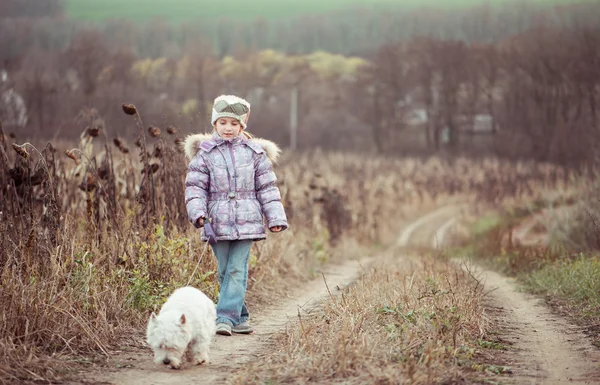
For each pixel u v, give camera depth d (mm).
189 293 6383
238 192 7395
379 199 36125
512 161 55812
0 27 54688
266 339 7477
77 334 6762
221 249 7523
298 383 5645
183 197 10133
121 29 86062
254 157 7504
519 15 86000
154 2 161250
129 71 57094
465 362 6312
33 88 30781
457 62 74375
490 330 7957
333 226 22172
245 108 7473
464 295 8992
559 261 13695
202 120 10938
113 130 16625
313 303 10062
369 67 83500
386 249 28203
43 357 6191
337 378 5742
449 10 102750
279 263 12836
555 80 54656
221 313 7527
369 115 79250
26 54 51406
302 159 42812
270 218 7414
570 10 59000
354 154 63594
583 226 17062
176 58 81812
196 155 7469
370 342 6449
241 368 6188
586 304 9867
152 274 8500
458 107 74875
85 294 7359
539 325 8578
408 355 6168
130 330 7383
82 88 45750
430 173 50094
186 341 5926
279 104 77250
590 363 6484
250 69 83125
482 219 33844
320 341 6609
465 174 49938
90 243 8672
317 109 80500
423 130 81875
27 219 8219
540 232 24344
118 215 9305
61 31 59281
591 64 45406
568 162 39156
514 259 16531
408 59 79688
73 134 18562
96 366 6207
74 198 10930
